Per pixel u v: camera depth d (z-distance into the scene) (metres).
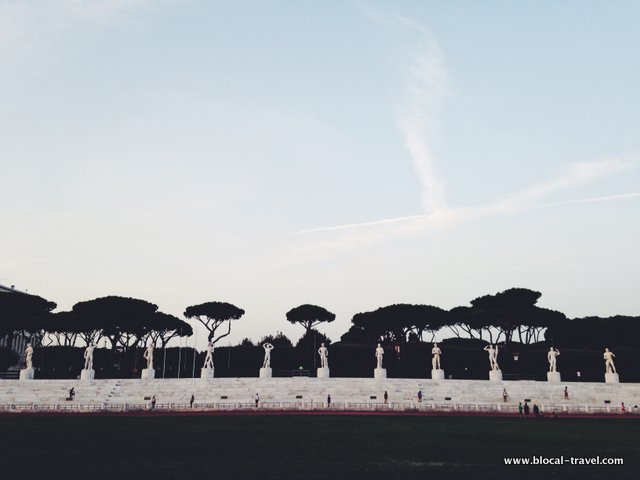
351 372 102.31
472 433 39.47
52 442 34.41
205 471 25.08
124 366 112.62
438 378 78.50
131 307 109.56
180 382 70.81
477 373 99.38
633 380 94.00
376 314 114.69
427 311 112.81
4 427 43.50
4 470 25.09
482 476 24.34
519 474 24.88
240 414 55.81
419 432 39.88
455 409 61.59
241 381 70.62
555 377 77.62
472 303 121.25
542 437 37.47
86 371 76.19
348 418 50.88
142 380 70.94
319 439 35.88
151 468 25.72
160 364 116.31
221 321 127.88
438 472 25.08
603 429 43.12
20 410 60.97
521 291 114.50
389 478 23.73
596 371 97.44
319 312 124.44
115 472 24.73
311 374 103.62
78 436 37.50
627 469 26.34
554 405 65.38
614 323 109.69
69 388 69.50
